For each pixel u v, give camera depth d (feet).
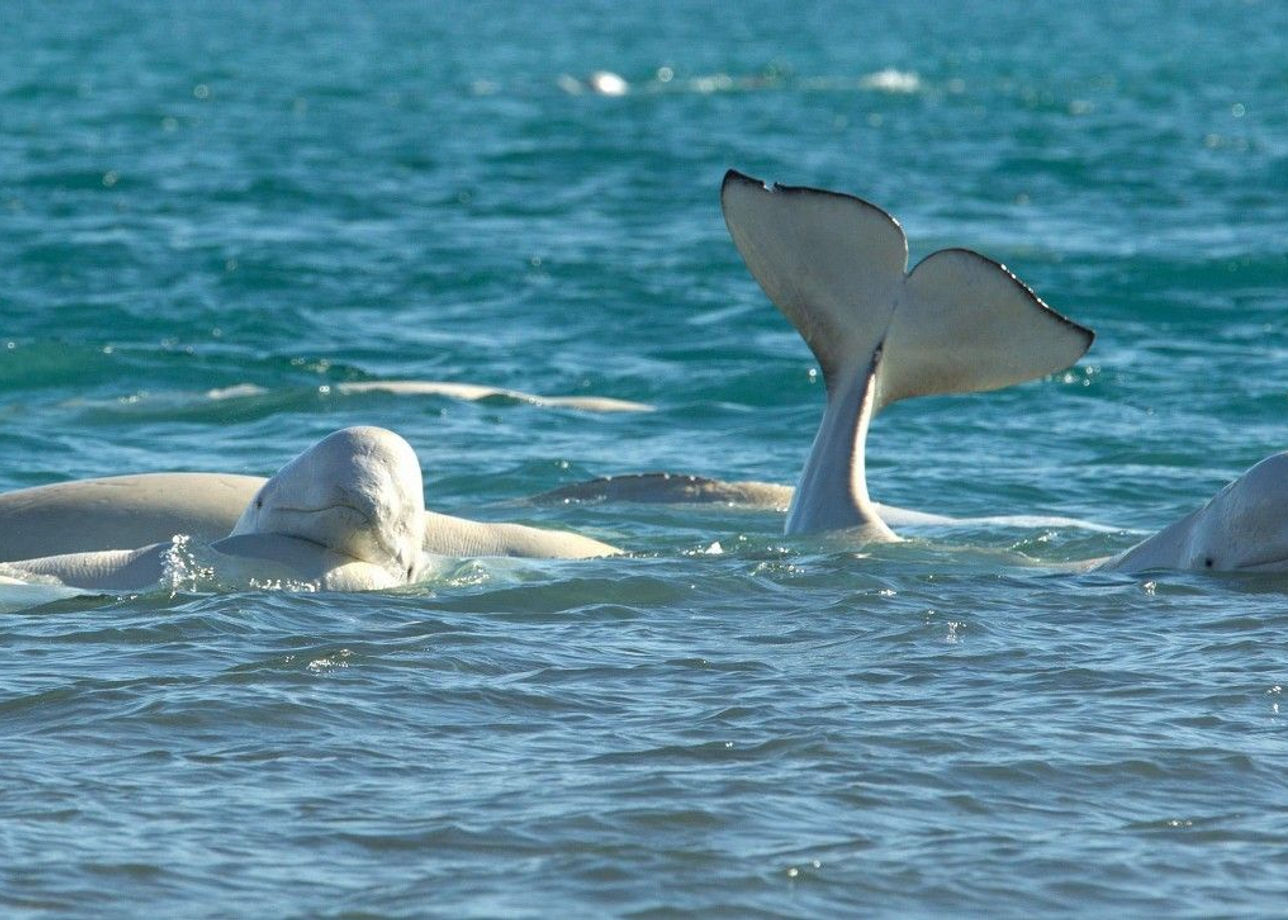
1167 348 261.44
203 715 89.51
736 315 290.15
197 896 68.59
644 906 68.23
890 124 641.81
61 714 89.61
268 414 211.41
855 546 136.26
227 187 440.04
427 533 133.39
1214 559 124.77
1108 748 85.81
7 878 69.51
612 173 484.74
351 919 66.80
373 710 91.09
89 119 616.39
